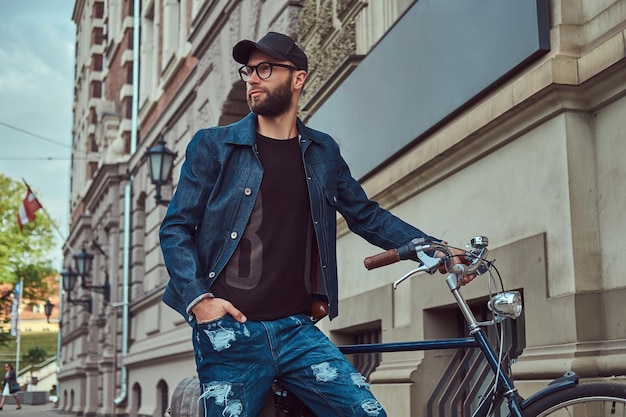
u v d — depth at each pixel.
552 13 4.40
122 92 22.53
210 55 13.17
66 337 31.09
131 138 21.33
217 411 2.84
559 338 4.11
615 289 3.92
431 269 2.94
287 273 2.94
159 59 19.12
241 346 2.83
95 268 24.92
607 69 3.91
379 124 6.60
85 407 24.61
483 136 4.96
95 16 30.75
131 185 20.14
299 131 3.12
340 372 2.83
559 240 4.22
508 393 2.75
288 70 3.03
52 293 46.44
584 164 4.20
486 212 5.05
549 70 4.16
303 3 9.38
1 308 45.69
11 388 32.97
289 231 2.97
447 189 5.64
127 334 19.22
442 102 5.46
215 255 2.94
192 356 13.19
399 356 6.22
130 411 18.31
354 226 3.29
